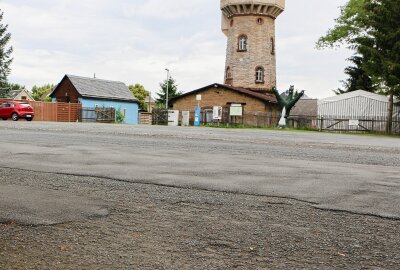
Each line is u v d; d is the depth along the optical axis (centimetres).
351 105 3678
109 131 1684
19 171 550
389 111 3353
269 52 4566
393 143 1563
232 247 257
